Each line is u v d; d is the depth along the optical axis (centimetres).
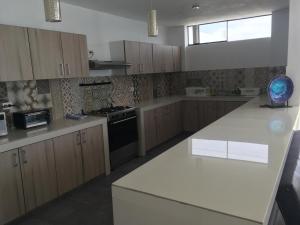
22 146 259
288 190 130
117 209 128
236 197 109
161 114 505
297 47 311
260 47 537
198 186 121
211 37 591
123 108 430
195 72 618
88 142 338
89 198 311
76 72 345
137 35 520
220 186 119
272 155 157
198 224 104
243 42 554
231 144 183
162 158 162
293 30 309
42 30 300
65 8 371
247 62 555
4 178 246
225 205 103
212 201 106
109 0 363
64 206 294
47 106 355
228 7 437
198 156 163
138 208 120
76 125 318
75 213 279
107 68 410
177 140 544
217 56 587
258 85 551
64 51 328
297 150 178
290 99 325
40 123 316
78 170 326
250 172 133
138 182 128
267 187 116
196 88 581
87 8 404
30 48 288
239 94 552
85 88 412
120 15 462
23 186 263
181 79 636
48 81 355
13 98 315
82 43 353
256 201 104
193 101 572
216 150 172
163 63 546
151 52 506
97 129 353
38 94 343
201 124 570
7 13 303
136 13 449
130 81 509
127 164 420
